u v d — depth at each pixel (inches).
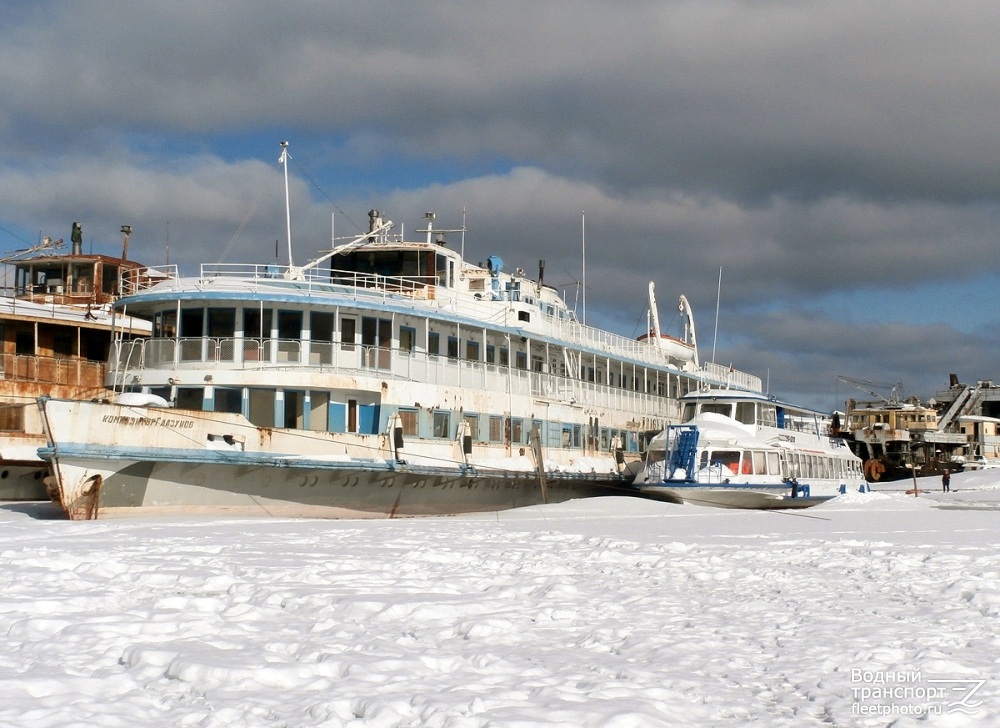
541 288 2222.0
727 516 1651.1
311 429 1519.4
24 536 1106.7
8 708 413.4
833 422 3617.1
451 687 456.4
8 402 1873.8
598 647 550.6
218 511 1405.0
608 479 2117.4
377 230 1863.9
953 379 5826.8
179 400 1519.4
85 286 2381.9
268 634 570.9
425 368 1660.9
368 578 789.2
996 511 1946.4
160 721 410.3
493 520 1491.1
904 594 729.0
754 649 542.3
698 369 2866.6
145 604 674.8
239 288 1537.9
